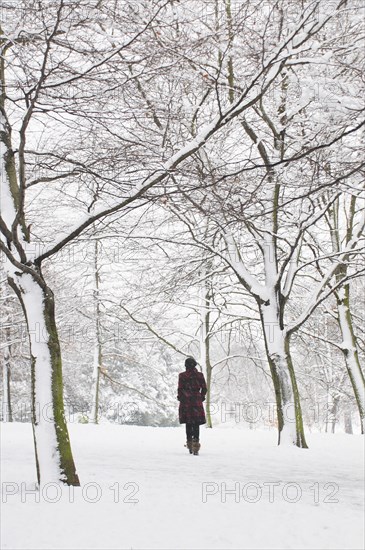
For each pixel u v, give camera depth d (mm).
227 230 13172
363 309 26156
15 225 7020
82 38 7969
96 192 8836
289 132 13148
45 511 5461
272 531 5102
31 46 8070
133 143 8547
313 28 8000
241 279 14508
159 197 8266
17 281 7305
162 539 4703
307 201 13617
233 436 16531
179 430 18703
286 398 13867
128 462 9875
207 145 12367
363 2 8906
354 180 11047
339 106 9375
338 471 9742
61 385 7152
